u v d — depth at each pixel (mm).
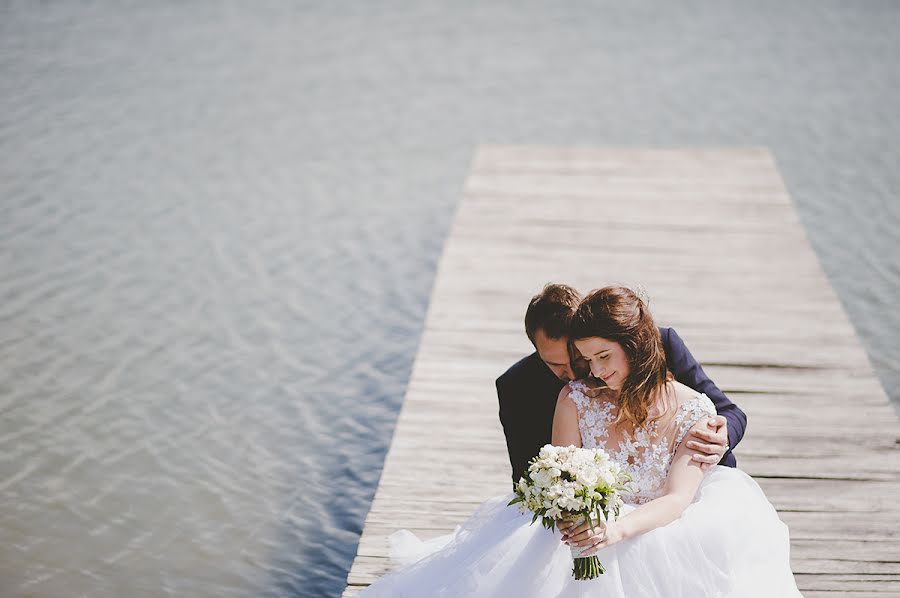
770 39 21875
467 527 5984
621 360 5277
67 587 7613
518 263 12188
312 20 23766
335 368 10727
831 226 13742
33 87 19266
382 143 17172
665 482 5457
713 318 10633
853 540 7020
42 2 24562
